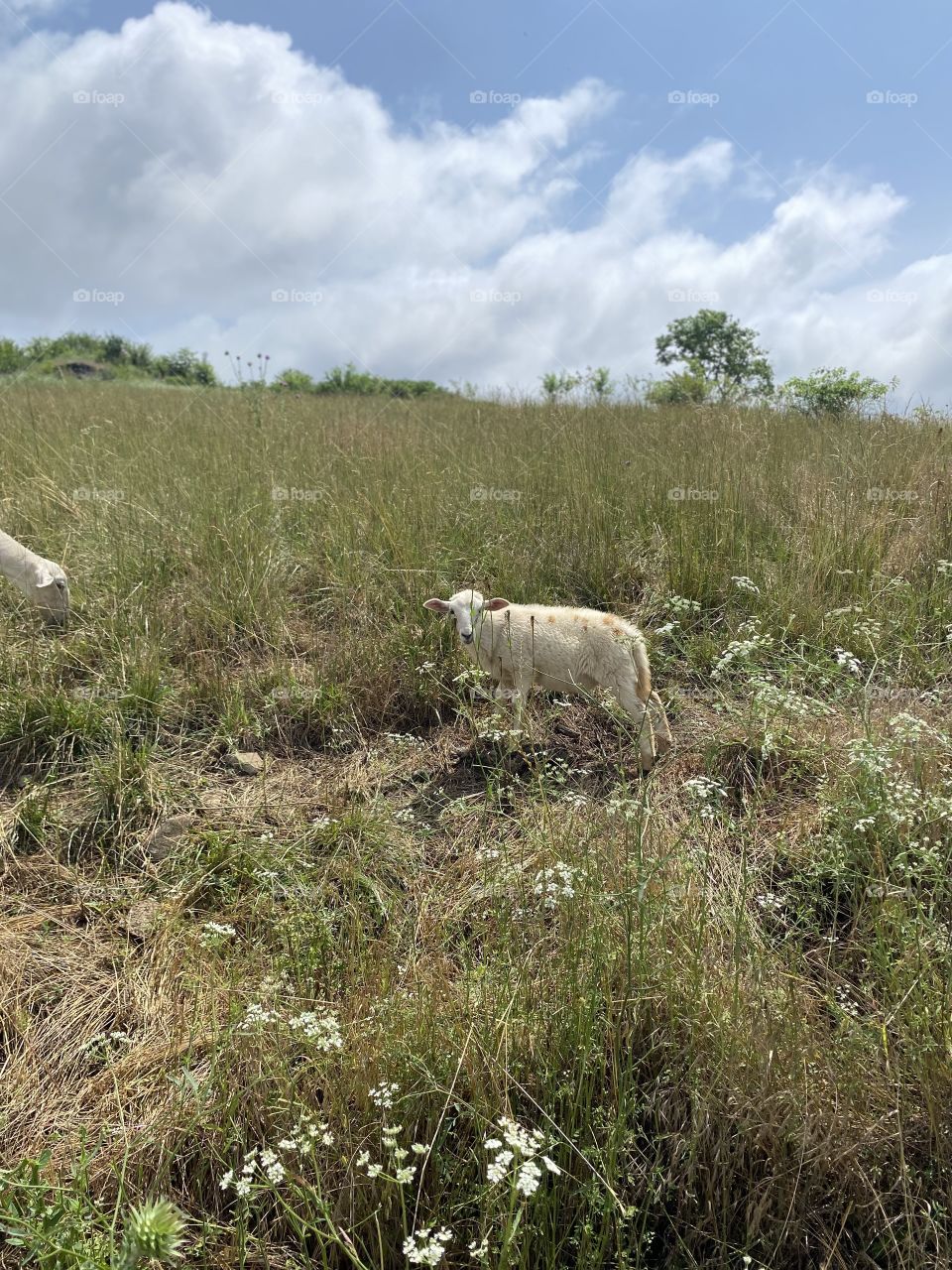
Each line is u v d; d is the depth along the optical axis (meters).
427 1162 3.03
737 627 6.34
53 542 7.42
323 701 5.75
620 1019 3.36
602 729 5.70
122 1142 3.19
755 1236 2.98
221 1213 3.08
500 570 6.98
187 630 6.39
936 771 4.55
